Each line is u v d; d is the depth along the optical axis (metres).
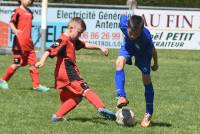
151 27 45.16
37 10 41.59
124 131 15.73
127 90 24.28
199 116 18.64
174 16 45.44
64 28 42.94
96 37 43.88
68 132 15.44
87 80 27.36
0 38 41.12
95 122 16.84
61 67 16.22
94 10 43.62
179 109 19.86
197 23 45.81
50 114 18.06
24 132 15.34
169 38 45.66
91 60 38.72
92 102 16.08
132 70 32.88
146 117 16.48
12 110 18.58
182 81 28.52
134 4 44.53
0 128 15.80
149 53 16.14
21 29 23.64
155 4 60.44
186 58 42.66
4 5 41.16
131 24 15.36
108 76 29.30
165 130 16.09
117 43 44.31
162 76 30.50
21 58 23.61
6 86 23.62
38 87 23.39
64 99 16.81
